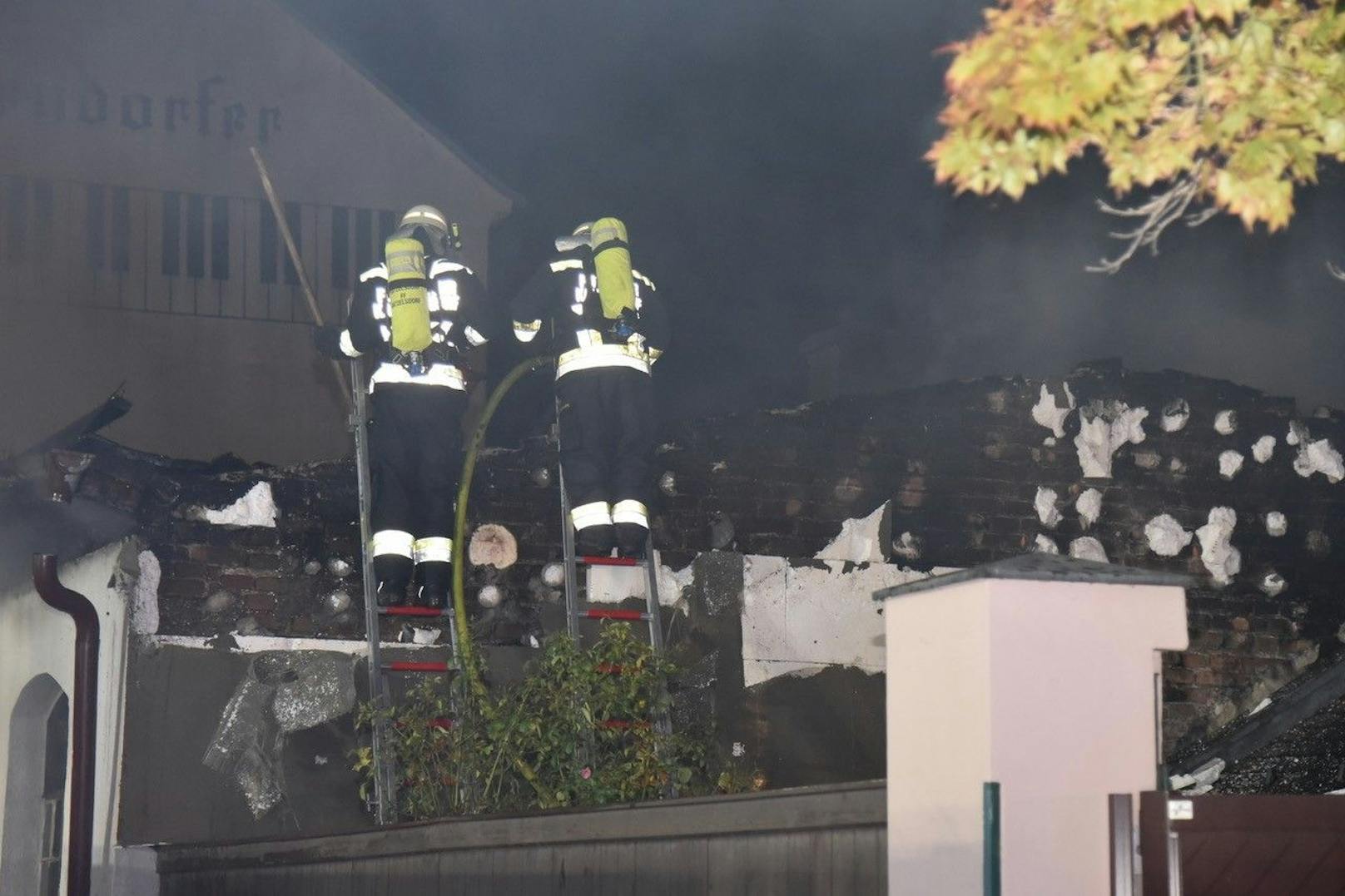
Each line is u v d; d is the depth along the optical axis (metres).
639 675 20.39
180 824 21.20
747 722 22.95
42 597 21.95
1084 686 9.68
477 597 22.45
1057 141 10.48
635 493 21.44
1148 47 10.50
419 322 20.50
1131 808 9.57
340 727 21.86
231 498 22.05
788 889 11.78
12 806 25.67
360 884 17.53
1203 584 24.81
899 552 24.06
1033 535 24.52
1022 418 24.78
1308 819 9.71
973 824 9.55
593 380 21.38
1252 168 10.38
